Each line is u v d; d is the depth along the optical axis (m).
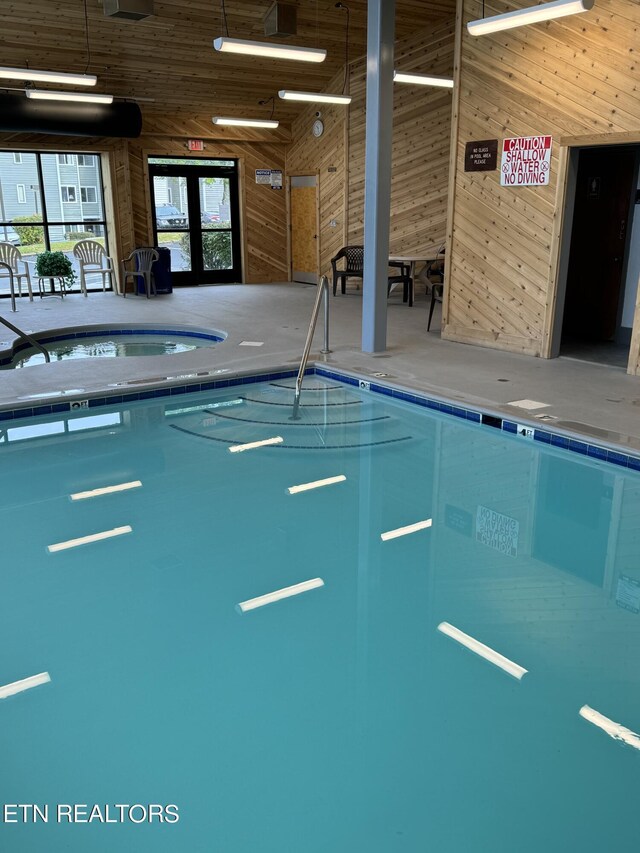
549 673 2.60
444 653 2.74
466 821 1.95
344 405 6.04
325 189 13.77
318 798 2.03
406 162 12.00
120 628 2.92
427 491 4.33
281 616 3.01
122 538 3.73
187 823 1.96
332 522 3.92
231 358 7.05
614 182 7.86
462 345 7.84
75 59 10.54
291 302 11.51
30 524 3.88
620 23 5.93
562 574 3.36
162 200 13.75
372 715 2.38
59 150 12.15
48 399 5.62
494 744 2.25
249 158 14.26
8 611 3.04
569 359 7.11
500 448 5.02
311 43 11.21
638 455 4.43
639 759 2.19
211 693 2.51
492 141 7.24
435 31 10.88
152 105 12.57
